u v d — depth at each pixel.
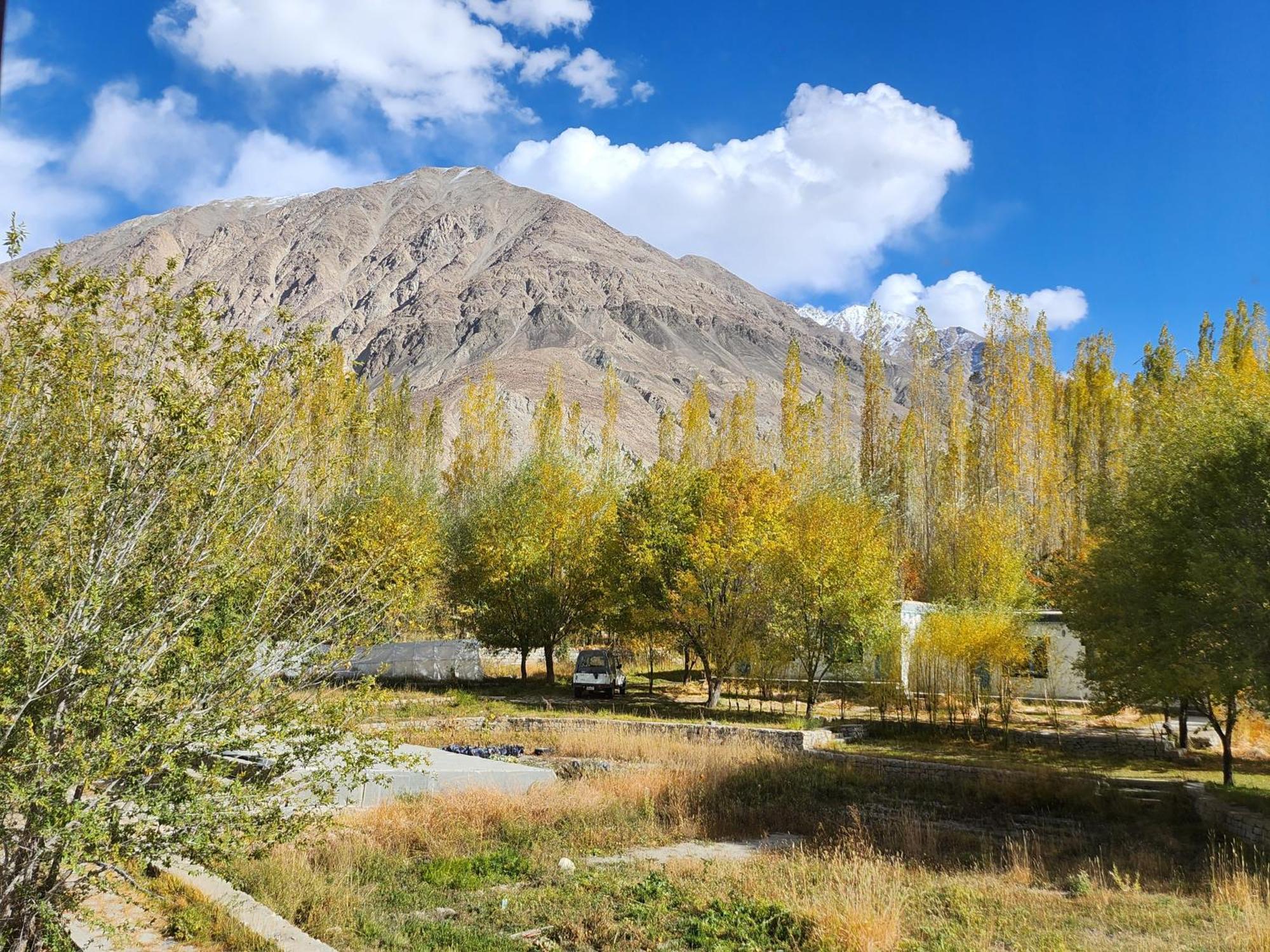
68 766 6.00
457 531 46.91
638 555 33.56
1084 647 23.22
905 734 29.52
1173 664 18.25
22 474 6.38
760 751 22.81
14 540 6.27
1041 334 53.09
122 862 6.60
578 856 12.95
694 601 32.91
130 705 6.42
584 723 26.72
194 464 7.01
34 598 6.10
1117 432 49.94
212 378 7.36
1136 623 19.53
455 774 16.70
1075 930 9.53
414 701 30.12
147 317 7.21
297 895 9.48
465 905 10.27
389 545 8.66
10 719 5.78
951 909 10.29
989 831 16.45
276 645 7.46
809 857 12.79
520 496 42.41
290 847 10.96
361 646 8.20
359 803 14.90
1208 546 16.95
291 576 7.75
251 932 7.77
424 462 63.97
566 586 40.06
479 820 14.18
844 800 18.72
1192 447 18.47
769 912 9.60
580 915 9.73
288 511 8.09
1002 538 38.94
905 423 56.53
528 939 9.06
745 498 33.19
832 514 33.16
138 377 7.05
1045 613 36.00
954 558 41.75
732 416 63.44
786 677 40.16
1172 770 23.38
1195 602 17.56
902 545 52.12
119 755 6.01
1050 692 35.47
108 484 6.71
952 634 29.00
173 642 6.69
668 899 10.44
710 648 32.84
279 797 7.61
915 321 59.94
